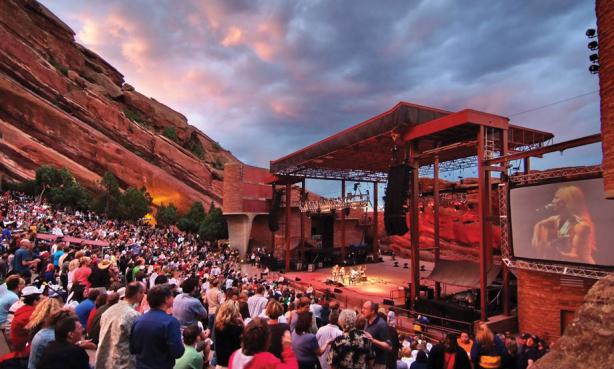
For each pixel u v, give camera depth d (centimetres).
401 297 2561
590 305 433
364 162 4075
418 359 679
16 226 2464
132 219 5400
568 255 1617
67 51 7875
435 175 2680
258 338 371
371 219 5994
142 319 457
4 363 496
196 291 1062
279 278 3378
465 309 1923
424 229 5081
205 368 692
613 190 684
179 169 7912
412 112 2467
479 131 2105
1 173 4525
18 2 6944
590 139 1600
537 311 1747
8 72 5922
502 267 2144
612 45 683
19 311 532
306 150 3766
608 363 373
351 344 463
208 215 5644
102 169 6262
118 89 8781
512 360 562
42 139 5734
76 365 392
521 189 1833
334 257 4666
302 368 530
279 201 4656
